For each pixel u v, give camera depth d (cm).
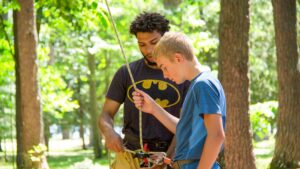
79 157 2403
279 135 1066
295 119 1050
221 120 301
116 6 1598
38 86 1023
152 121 385
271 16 1825
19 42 1014
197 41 1274
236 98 801
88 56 2180
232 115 806
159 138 384
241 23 790
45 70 1486
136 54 1800
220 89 307
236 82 798
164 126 385
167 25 385
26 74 1009
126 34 1627
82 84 2908
